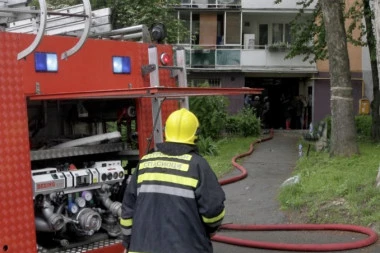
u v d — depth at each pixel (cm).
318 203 791
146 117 510
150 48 502
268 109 2923
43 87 432
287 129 2808
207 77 2933
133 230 341
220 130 2075
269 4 2881
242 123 2189
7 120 406
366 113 2497
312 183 900
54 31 509
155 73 501
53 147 477
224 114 2038
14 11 414
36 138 501
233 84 2925
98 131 543
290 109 2831
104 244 472
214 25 2970
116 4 1717
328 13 1238
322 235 680
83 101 521
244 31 3016
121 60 492
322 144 1477
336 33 1232
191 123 351
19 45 414
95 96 413
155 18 1761
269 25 3011
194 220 330
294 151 1691
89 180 462
